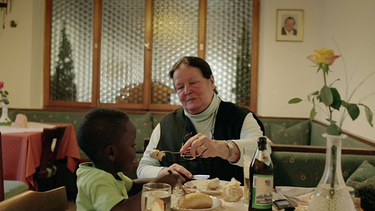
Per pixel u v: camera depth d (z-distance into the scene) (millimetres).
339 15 3410
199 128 1863
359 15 2912
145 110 4547
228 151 1480
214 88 1949
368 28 2723
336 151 942
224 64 4461
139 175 1751
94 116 1099
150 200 942
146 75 4516
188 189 1330
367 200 1213
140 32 4516
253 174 1053
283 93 4258
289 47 4238
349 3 3150
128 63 4551
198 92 1779
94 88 4547
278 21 4227
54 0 4555
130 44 4531
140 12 4500
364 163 1815
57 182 3494
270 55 4250
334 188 932
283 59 4246
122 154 1109
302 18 4207
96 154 1101
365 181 1590
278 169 1934
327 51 933
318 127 3635
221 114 1843
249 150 1505
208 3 4449
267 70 4254
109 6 4516
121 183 1136
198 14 4465
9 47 4430
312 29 4219
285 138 3967
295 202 1205
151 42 4500
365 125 2725
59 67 4594
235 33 4449
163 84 4547
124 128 1104
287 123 4160
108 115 1103
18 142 2838
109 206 990
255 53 4430
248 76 4461
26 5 4402
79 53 4566
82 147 1114
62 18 4555
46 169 3088
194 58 1814
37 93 4559
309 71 4230
